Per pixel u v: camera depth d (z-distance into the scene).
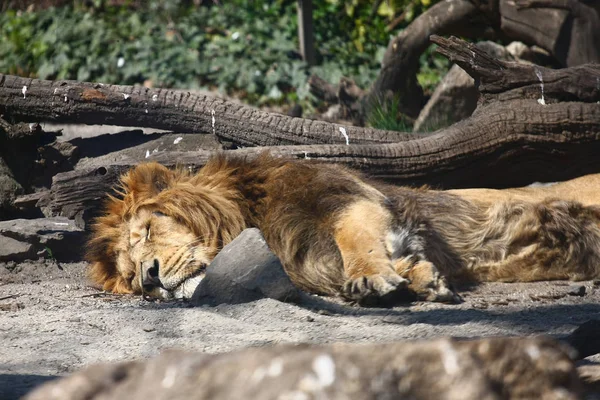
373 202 9.71
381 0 26.42
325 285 9.60
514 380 2.59
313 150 12.20
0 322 8.10
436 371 2.34
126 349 6.80
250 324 7.77
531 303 9.09
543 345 2.66
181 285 9.56
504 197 10.88
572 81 12.52
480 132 12.47
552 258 10.49
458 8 19.11
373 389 2.24
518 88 12.71
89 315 8.26
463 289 10.14
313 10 26.77
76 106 13.46
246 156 11.04
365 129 13.45
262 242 8.89
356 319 8.02
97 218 10.63
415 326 7.52
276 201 10.03
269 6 27.73
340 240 9.41
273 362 2.27
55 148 13.30
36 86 13.58
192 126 13.38
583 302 9.09
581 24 17.27
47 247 11.71
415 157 12.39
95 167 11.97
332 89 22.91
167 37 26.22
